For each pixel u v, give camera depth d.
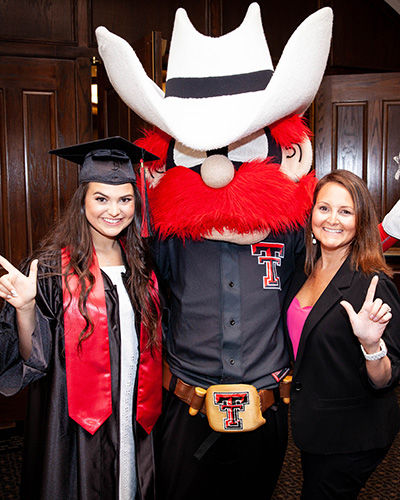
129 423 1.48
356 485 1.45
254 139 1.54
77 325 1.38
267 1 3.56
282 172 1.51
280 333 1.59
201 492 1.59
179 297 1.59
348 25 3.76
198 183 1.47
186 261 1.59
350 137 3.60
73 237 1.43
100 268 1.47
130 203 1.42
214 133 1.37
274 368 1.53
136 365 1.49
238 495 1.60
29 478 1.45
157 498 1.62
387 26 3.86
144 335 1.48
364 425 1.42
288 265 1.65
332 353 1.42
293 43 1.31
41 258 1.42
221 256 1.56
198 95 1.48
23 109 3.16
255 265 1.58
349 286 1.43
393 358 1.36
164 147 1.62
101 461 1.42
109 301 1.44
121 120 3.02
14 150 3.16
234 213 1.42
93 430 1.38
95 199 1.39
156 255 1.67
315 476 1.46
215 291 1.55
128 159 1.43
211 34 3.45
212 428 1.49
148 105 1.42
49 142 3.22
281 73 1.32
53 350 1.38
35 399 1.45
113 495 1.42
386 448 1.45
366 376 1.34
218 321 1.53
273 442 1.60
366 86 3.55
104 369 1.41
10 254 3.21
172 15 3.38
